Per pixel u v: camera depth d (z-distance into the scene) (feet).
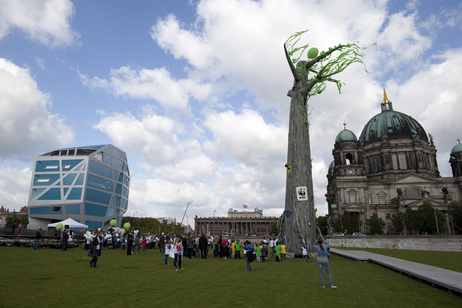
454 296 45.70
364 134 485.15
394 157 438.81
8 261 72.84
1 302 35.47
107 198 417.28
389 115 469.16
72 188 372.58
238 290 46.29
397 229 343.26
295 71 132.87
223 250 103.71
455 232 347.15
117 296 40.06
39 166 384.27
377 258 97.14
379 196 413.18
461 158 441.27
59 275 55.01
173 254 77.82
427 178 403.75
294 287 49.96
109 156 427.74
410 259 110.42
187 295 41.91
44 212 371.15
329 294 44.96
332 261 99.19
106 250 123.44
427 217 321.32
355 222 350.43
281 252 100.48
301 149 126.72
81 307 34.37
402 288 51.26
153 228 565.12
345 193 399.85
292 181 124.77
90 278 52.90
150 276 57.31
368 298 42.93
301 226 118.11
